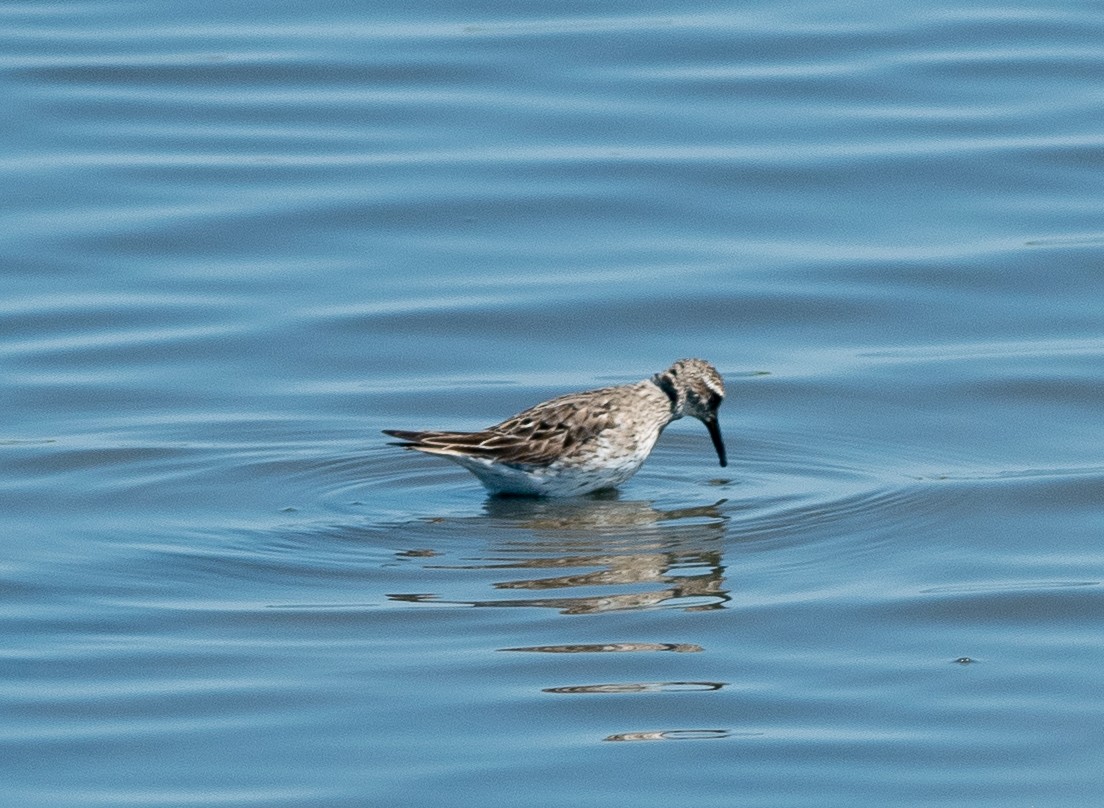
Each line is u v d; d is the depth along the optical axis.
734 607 15.22
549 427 17.83
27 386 20.36
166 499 17.75
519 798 12.34
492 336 21.69
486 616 15.06
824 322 21.95
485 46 28.95
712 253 23.56
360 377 20.75
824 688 13.84
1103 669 14.12
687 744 13.03
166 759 12.88
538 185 25.08
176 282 22.88
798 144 25.95
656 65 28.25
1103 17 29.55
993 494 17.61
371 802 12.31
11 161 25.62
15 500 17.67
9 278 22.89
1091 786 12.49
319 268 23.22
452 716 13.44
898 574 15.93
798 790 12.45
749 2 30.48
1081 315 21.94
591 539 16.77
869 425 19.55
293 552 16.47
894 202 24.61
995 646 14.55
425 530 17.02
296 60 28.53
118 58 28.66
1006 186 24.88
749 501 17.72
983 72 27.84
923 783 12.53
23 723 13.38
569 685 13.89
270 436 19.30
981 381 20.34
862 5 30.23
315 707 13.58
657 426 18.19
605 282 22.86
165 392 20.31
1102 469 18.16
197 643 14.65
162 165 25.58
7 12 30.69
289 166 25.55
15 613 15.20
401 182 25.14
